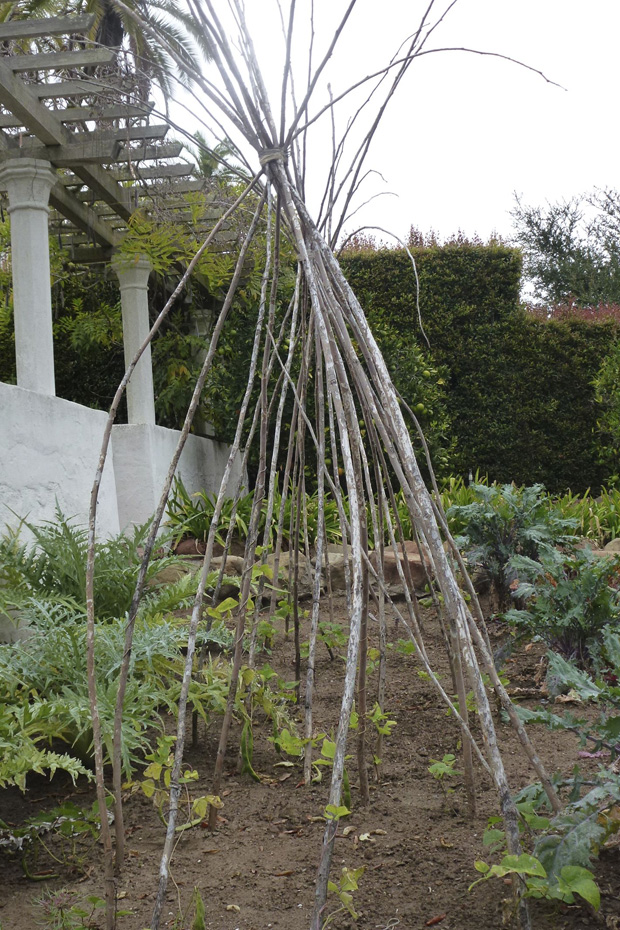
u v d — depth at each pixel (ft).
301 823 6.57
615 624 9.76
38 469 13.91
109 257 23.07
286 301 23.16
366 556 6.31
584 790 6.69
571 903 4.70
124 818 6.82
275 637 12.60
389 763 7.82
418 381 25.25
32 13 26.45
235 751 8.27
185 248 20.74
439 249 31.76
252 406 24.26
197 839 6.36
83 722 7.21
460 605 4.96
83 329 26.61
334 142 7.68
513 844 4.39
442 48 6.23
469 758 6.51
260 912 5.24
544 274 65.05
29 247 15.76
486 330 31.48
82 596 10.71
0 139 15.94
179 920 5.11
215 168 22.07
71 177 18.86
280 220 7.22
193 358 26.25
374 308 31.58
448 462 28.50
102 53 14.16
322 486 7.28
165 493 5.48
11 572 10.54
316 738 6.77
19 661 8.14
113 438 20.31
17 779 6.18
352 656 4.65
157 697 7.80
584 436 31.40
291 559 9.80
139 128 16.16
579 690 5.95
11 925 5.20
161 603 10.67
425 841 6.15
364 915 5.17
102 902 4.99
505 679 9.89
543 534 12.96
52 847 6.31
